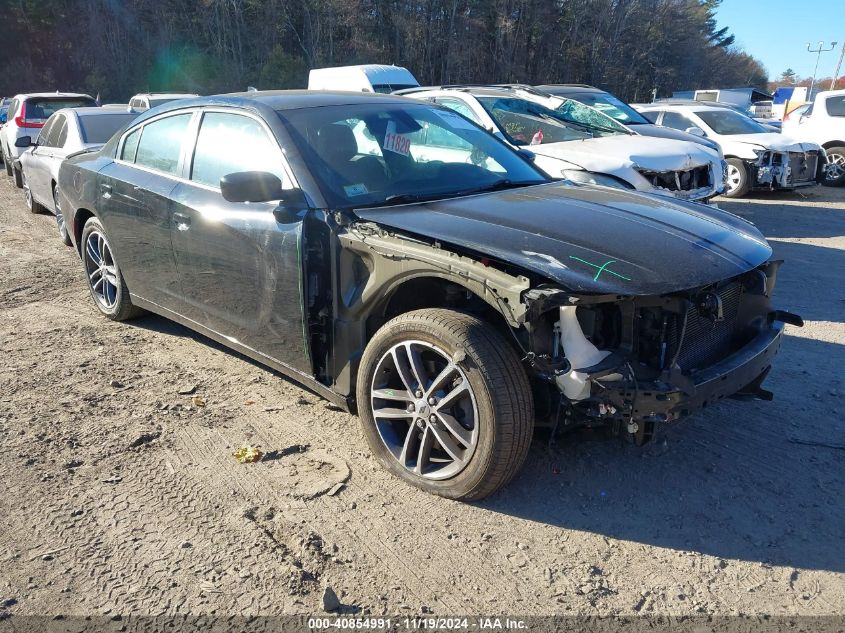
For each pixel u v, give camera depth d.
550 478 3.16
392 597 2.45
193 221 3.89
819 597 2.44
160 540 2.74
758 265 3.05
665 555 2.66
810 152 12.22
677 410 2.70
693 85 83.12
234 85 55.12
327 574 2.56
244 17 58.88
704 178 7.80
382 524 2.85
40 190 9.28
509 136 7.51
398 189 3.58
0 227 9.21
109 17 54.81
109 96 51.94
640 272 2.70
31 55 53.09
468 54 62.22
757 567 2.59
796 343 4.93
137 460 3.33
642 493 3.05
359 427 3.68
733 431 3.61
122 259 4.81
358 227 3.16
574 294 2.55
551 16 66.56
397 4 59.91
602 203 3.48
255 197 3.24
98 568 2.58
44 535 2.77
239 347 3.92
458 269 2.75
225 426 3.68
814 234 9.21
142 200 4.34
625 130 8.30
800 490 3.08
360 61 58.50
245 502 2.99
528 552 2.68
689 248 2.96
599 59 68.81
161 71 55.06
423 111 4.24
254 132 3.75
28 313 5.61
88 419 3.75
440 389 2.93
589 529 2.81
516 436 2.74
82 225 5.48
